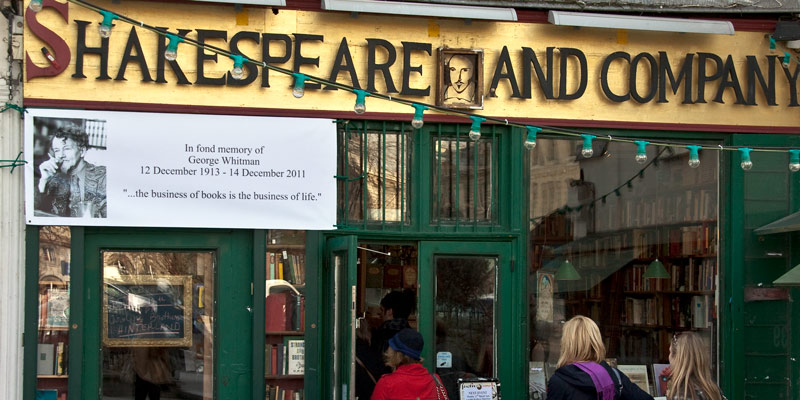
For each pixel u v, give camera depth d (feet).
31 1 14.83
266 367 21.18
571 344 16.28
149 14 20.56
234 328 21.18
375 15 21.50
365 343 21.68
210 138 20.74
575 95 22.24
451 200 22.18
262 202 20.94
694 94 22.81
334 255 20.65
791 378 22.86
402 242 21.97
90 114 20.26
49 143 20.08
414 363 18.57
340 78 21.31
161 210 20.52
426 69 21.75
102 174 20.29
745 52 23.00
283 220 21.02
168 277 21.06
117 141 20.36
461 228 22.12
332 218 21.20
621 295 22.98
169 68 20.58
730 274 22.86
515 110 22.09
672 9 22.43
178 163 20.59
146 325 20.92
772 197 23.07
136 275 20.92
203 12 20.77
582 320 16.43
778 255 22.99
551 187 22.57
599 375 15.60
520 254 22.20
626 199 23.04
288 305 21.33
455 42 21.86
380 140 21.85
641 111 22.57
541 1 21.98
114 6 20.40
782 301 23.00
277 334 21.26
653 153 23.16
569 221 22.67
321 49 21.26
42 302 20.25
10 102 20.13
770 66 22.99
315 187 21.16
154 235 20.94
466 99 21.89
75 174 20.18
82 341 20.26
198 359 21.08
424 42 21.71
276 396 21.21
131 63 20.43
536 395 22.25
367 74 21.42
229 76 20.77
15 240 19.99
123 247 20.81
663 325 23.15
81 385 20.26
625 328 22.95
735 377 22.71
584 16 21.71
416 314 21.84
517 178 22.18
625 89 22.54
